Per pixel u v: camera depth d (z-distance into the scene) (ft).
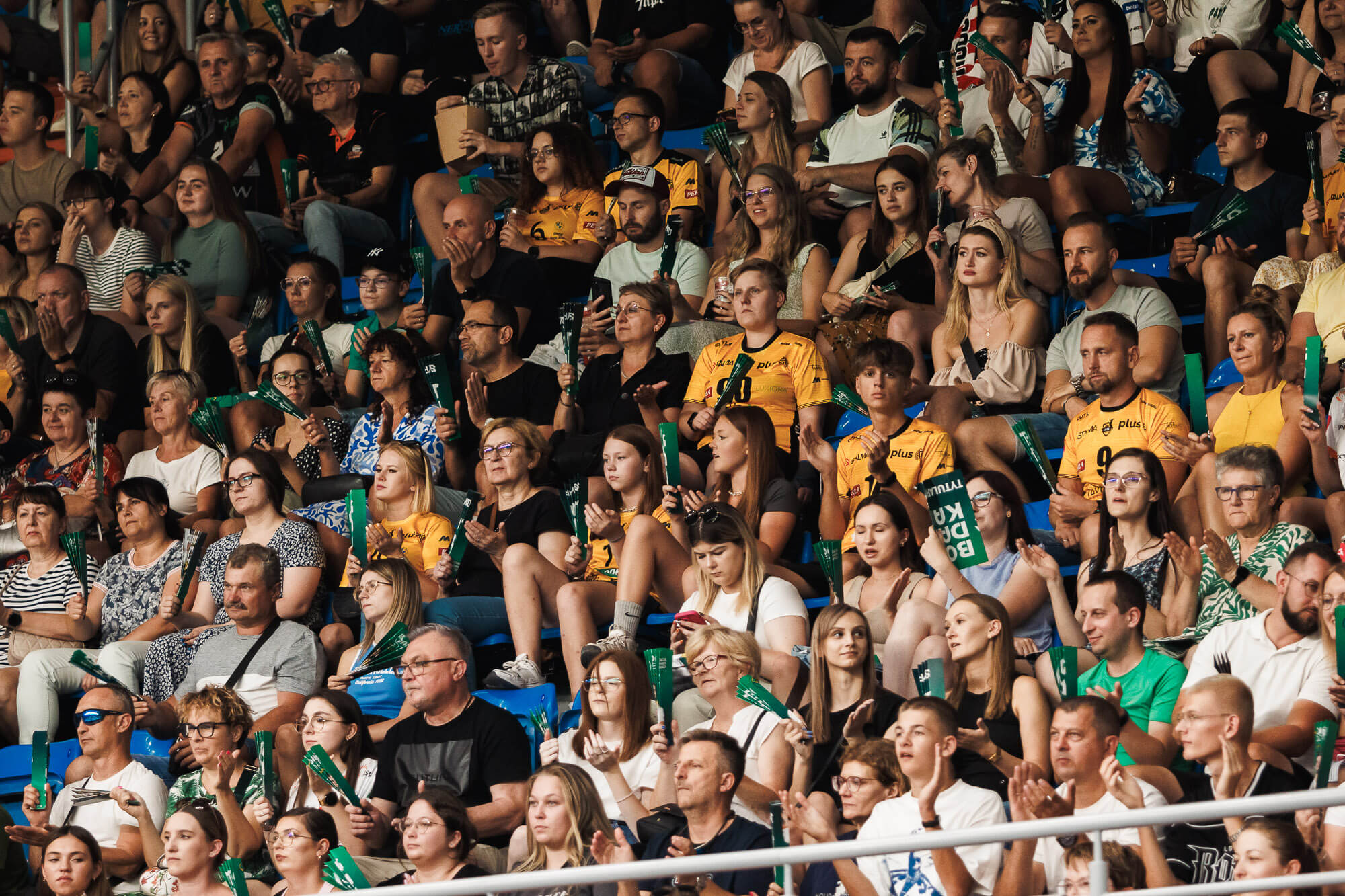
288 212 82.23
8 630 64.95
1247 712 41.73
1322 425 51.93
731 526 52.49
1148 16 76.84
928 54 80.23
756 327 64.03
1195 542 49.19
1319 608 45.24
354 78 84.23
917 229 67.36
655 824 47.19
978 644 47.03
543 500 60.90
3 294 81.66
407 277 75.92
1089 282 61.26
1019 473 60.59
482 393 66.13
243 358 75.51
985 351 62.64
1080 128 71.26
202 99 87.20
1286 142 65.82
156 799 56.24
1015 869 40.65
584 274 75.20
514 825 50.55
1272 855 38.14
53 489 67.31
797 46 78.18
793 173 73.61
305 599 61.26
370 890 36.17
